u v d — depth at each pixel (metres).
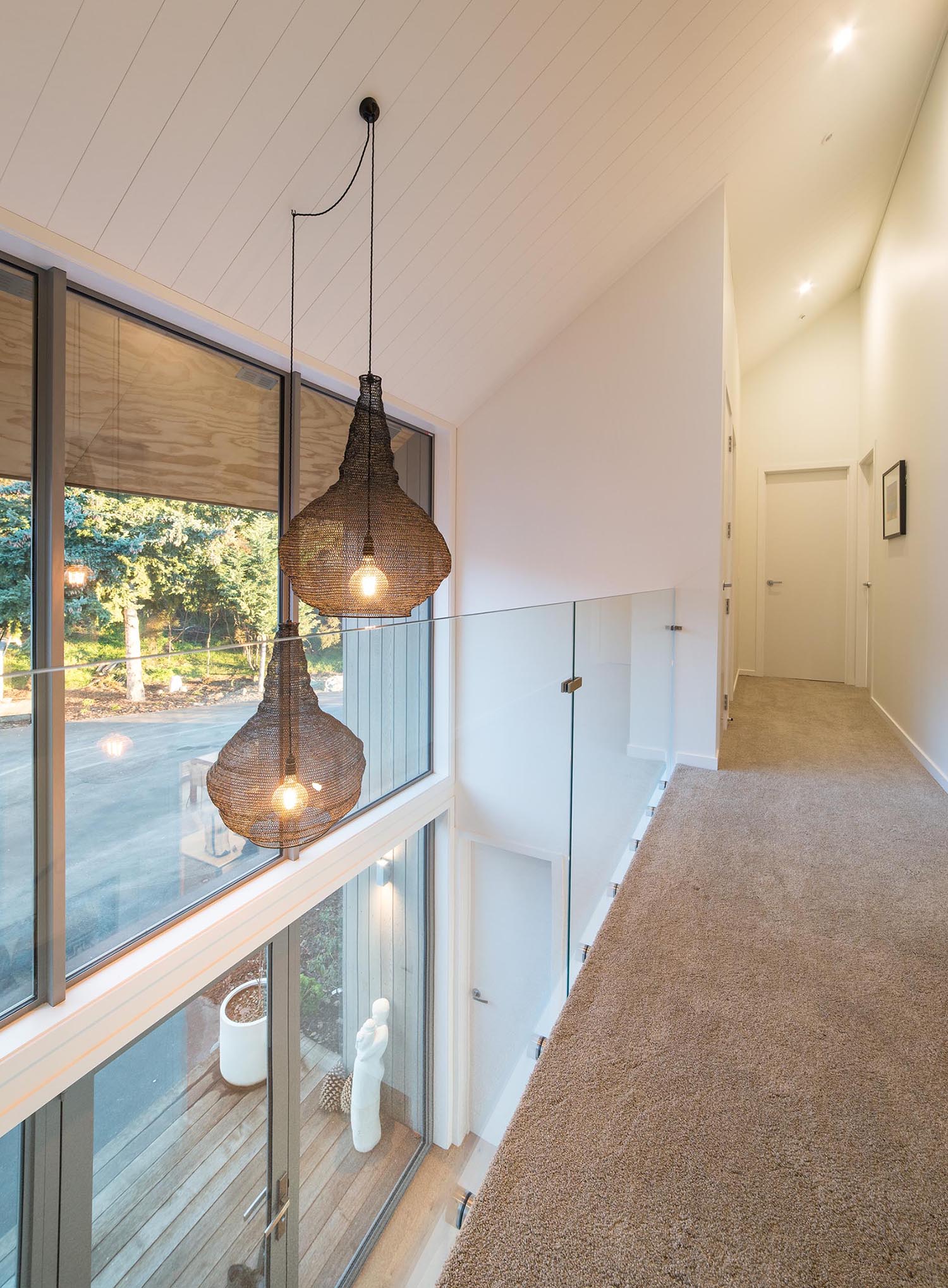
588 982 1.53
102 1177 1.81
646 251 3.23
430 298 2.76
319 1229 2.69
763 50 2.29
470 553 3.76
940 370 2.90
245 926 2.11
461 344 3.15
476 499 3.74
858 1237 0.92
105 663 1.56
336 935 2.66
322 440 2.98
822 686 5.47
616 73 2.13
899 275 3.72
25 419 1.83
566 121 2.24
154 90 1.59
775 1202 0.97
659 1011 1.42
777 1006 1.43
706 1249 0.90
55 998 1.60
